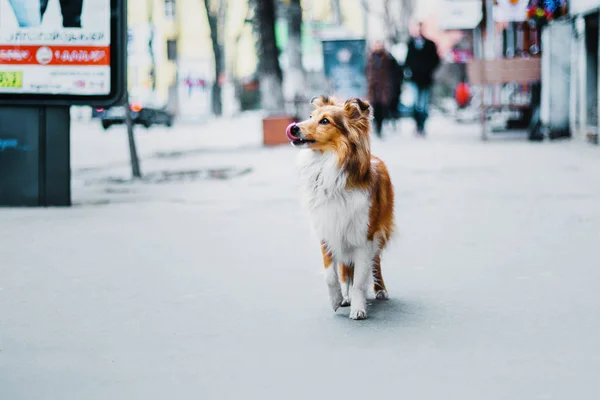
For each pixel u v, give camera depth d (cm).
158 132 3666
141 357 531
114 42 1180
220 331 588
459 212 1107
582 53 2081
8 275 771
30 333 587
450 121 3988
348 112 614
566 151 1909
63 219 1095
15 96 1181
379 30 5594
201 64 5769
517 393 458
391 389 466
